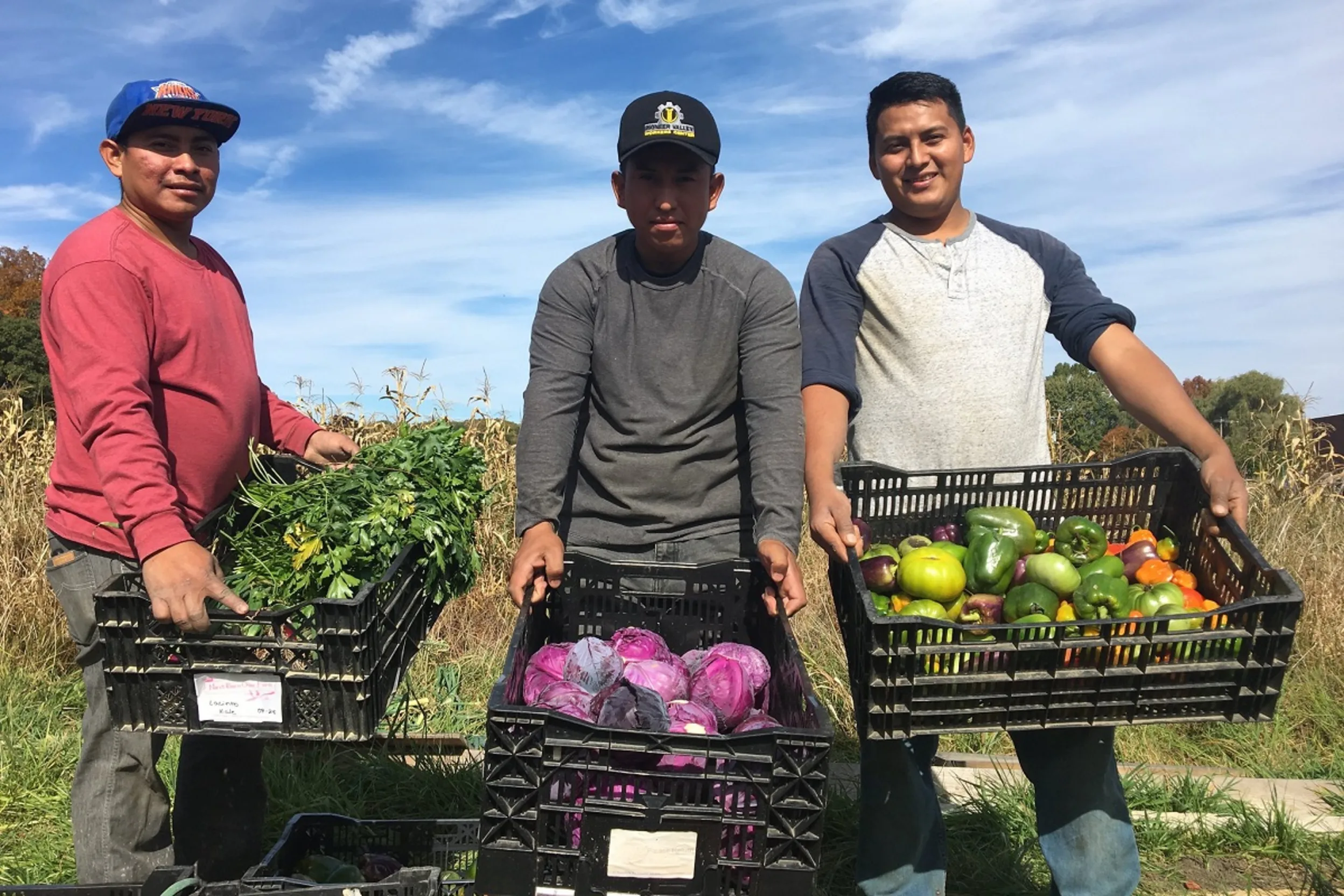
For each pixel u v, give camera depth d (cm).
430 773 426
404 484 280
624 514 312
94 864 277
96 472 275
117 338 259
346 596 246
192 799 311
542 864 197
